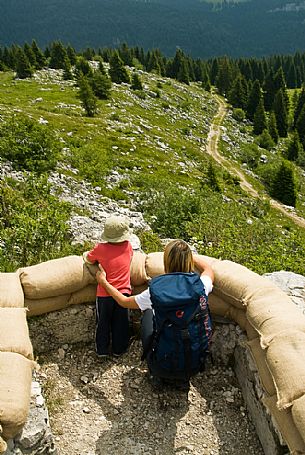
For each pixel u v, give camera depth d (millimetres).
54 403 4820
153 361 4367
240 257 12438
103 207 20703
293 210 65000
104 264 5059
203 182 52625
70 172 29750
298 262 12680
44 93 81688
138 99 95125
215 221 18266
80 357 5418
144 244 12742
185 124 93688
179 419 4715
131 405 4855
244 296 4754
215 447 4434
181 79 143125
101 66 108938
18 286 4832
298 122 123250
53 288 4988
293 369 3676
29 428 3648
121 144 53906
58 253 8078
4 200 10875
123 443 4438
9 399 3410
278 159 94250
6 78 97688
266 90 140625
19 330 4141
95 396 4957
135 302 4559
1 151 24906
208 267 5008
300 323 4195
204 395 4992
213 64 168625
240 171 78500
